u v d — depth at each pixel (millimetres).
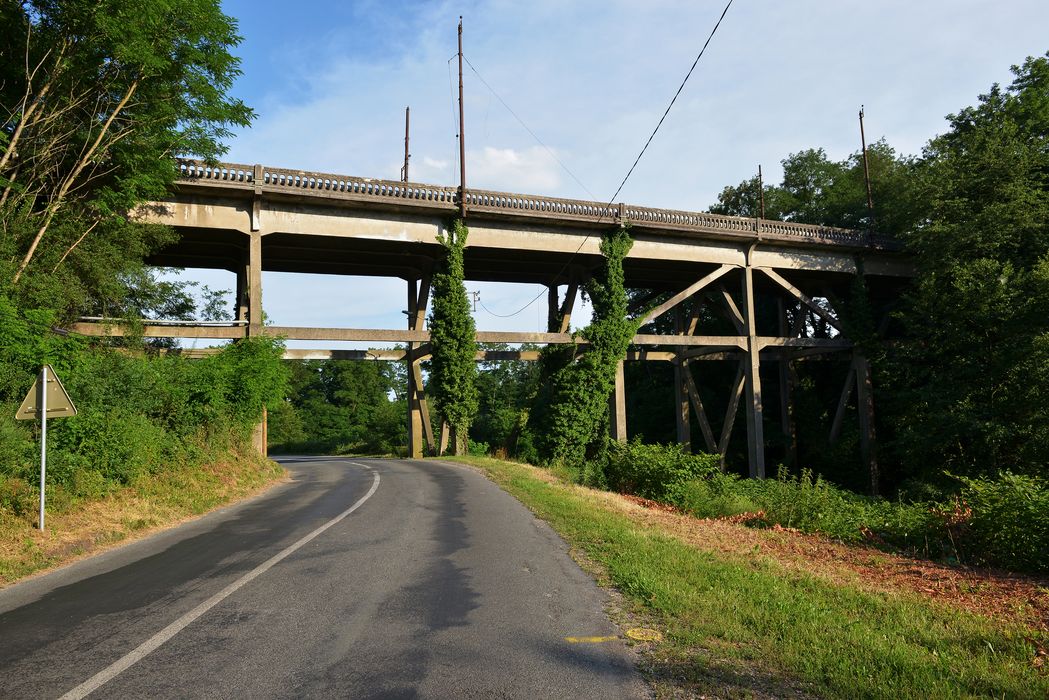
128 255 20266
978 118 32219
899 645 4859
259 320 24562
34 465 10648
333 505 13734
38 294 14945
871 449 33969
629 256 31141
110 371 14305
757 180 47625
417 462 27984
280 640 5000
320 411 77688
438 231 28109
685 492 17578
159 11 14914
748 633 5047
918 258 30469
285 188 24656
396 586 6684
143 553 9055
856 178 46062
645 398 48969
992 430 23641
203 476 16188
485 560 7902
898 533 11891
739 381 33812
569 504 12664
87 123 17047
